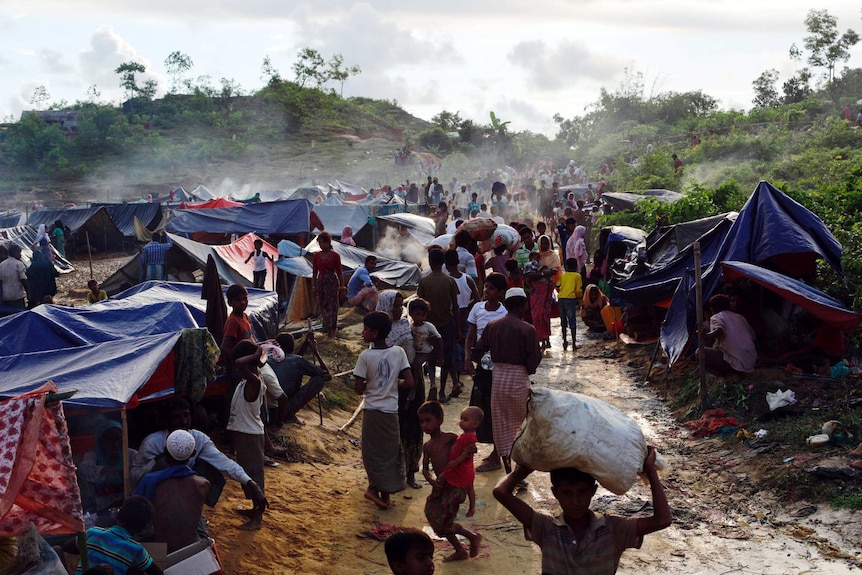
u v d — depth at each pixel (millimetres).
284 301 18891
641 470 3863
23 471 4172
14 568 4688
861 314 10258
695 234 14445
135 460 6984
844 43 60625
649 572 6688
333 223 27234
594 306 16859
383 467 8031
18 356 7465
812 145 33094
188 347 7586
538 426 3709
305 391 10422
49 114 95750
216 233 24844
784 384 10250
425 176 63406
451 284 11750
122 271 20672
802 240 11188
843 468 7836
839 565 6562
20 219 39125
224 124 86812
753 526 7473
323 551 7129
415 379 8938
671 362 11422
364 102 118000
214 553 6066
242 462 7676
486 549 7266
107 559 5332
